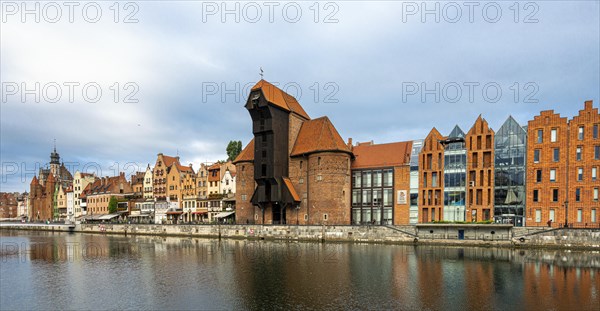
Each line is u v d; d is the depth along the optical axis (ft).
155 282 119.65
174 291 107.96
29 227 429.79
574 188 201.67
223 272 133.80
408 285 111.45
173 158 426.10
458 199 230.89
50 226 415.23
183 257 171.22
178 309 91.30
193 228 288.92
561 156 205.46
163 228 308.81
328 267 140.05
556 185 205.57
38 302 98.73
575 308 89.25
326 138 256.73
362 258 159.94
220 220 336.90
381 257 162.50
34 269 146.00
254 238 255.70
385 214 253.03
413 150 252.83
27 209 651.66
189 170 406.21
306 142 268.00
